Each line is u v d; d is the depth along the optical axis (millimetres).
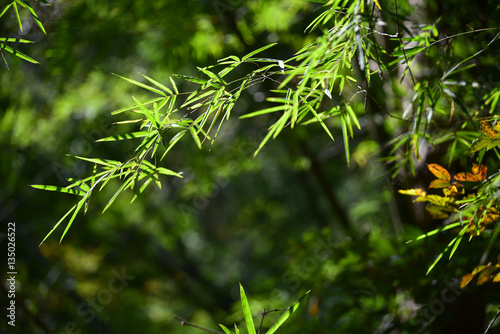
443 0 2211
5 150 4512
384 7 2287
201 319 9125
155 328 7789
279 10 3801
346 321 2623
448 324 2330
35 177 5113
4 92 4633
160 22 3697
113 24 3723
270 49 3980
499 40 2203
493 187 1788
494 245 2104
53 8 3598
